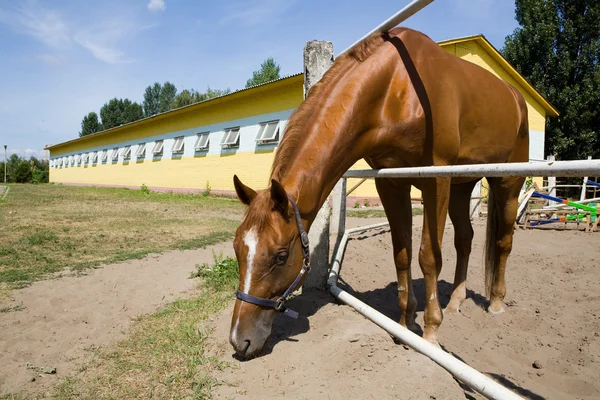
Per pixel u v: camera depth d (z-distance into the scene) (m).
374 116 2.61
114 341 2.91
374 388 2.02
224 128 16.91
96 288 4.23
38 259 5.45
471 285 4.63
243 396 2.08
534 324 3.47
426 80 2.67
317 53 3.66
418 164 2.77
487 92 3.17
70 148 36.12
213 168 17.59
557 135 19.62
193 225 8.64
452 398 1.96
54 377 2.41
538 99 16.47
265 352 2.51
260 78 41.81
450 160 2.72
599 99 18.73
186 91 47.25
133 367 2.49
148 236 7.32
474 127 3.03
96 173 30.22
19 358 2.66
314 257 3.66
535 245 6.49
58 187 26.06
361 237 6.38
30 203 13.08
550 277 4.78
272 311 2.25
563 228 8.04
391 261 5.24
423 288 4.39
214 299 3.72
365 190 12.96
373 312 2.79
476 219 9.33
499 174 1.75
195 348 2.62
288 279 2.26
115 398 2.16
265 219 2.13
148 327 3.13
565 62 19.56
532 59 20.80
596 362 2.76
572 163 1.45
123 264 5.28
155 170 22.38
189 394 2.16
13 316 3.43
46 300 3.85
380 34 2.85
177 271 4.92
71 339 2.95
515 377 2.57
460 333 3.26
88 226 8.37
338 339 2.49
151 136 22.78
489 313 3.74
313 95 2.57
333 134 2.42
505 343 3.09
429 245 2.66
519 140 3.91
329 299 3.45
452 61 2.94
